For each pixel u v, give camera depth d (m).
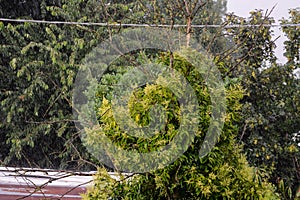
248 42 5.12
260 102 5.67
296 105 5.64
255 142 5.43
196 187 1.89
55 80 7.61
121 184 2.02
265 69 5.67
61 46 7.44
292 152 5.52
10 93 7.61
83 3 7.42
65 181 3.13
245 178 2.02
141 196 2.00
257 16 5.52
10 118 7.54
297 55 5.71
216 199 1.93
